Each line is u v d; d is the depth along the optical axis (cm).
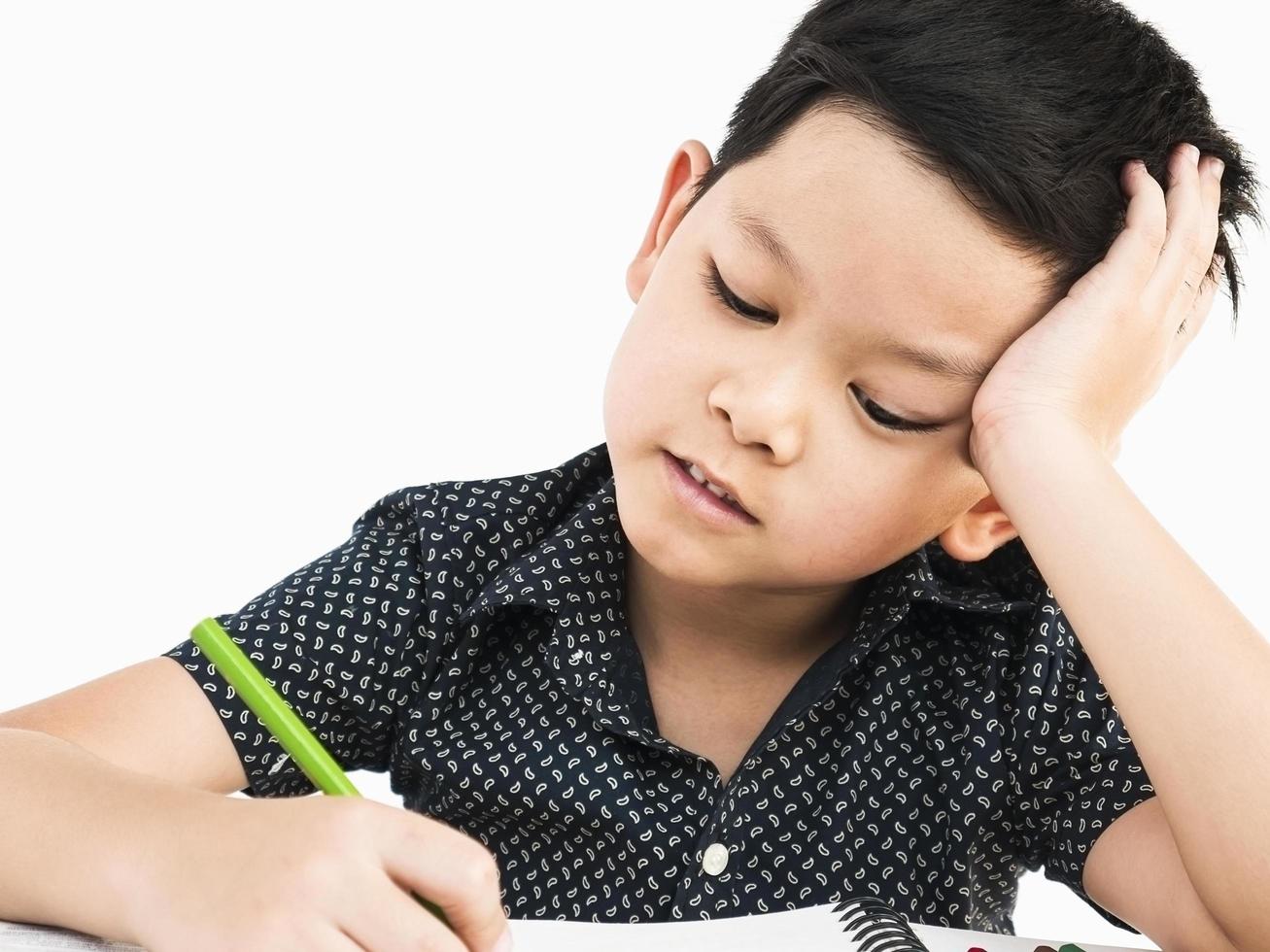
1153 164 98
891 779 104
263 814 68
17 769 75
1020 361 92
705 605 105
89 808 72
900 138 86
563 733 104
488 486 113
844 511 92
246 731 101
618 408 95
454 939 63
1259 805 80
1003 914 109
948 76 87
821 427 90
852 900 81
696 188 101
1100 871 99
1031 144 88
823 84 90
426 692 107
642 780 102
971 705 106
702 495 93
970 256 87
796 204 87
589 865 103
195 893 66
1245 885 79
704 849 101
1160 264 96
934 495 95
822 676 104
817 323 88
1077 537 87
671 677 107
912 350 88
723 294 91
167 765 97
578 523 107
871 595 106
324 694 105
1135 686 83
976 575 113
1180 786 81
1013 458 90
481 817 105
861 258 86
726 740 106
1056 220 90
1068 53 92
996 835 105
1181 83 100
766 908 101
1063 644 106
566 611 104
